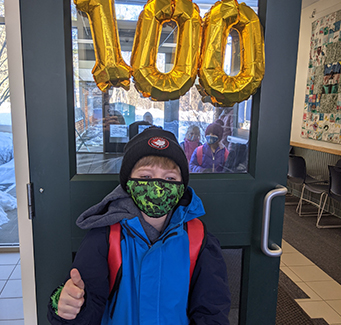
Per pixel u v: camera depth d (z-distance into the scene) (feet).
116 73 3.04
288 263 9.07
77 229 3.43
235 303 3.93
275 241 3.76
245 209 3.66
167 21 3.15
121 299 2.29
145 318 2.24
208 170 3.68
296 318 6.59
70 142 3.33
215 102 3.48
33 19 3.07
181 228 2.41
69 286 1.94
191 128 3.59
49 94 3.20
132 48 3.27
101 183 3.39
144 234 2.33
